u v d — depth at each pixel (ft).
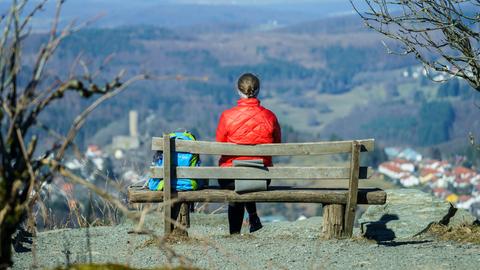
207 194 41.96
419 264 34.04
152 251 38.83
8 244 19.42
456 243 42.27
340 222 42.29
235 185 41.86
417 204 50.42
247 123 42.14
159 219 51.24
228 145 41.98
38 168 19.35
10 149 19.13
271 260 35.65
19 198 19.51
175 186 42.14
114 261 35.99
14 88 19.12
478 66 40.04
